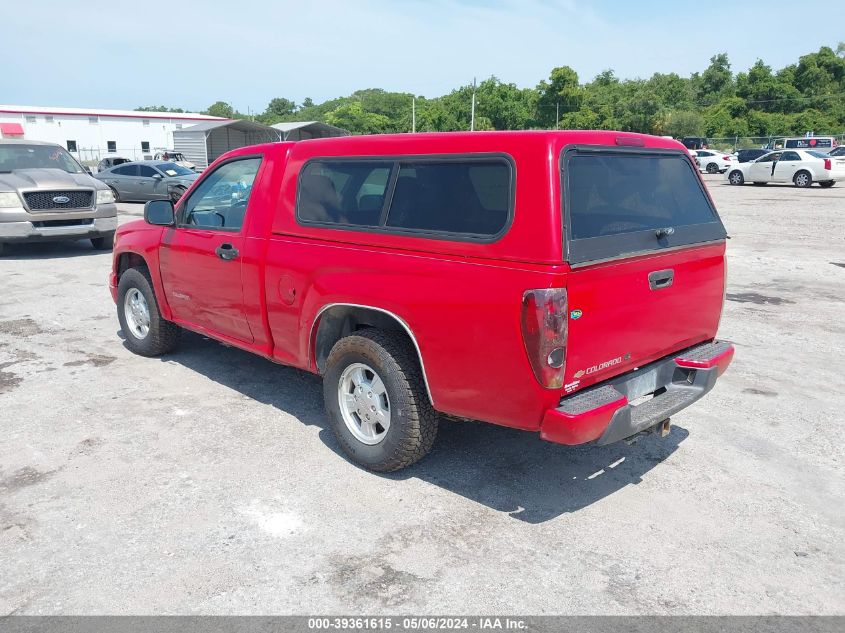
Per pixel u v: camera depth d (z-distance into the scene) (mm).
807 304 8828
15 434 4727
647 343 3805
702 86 108875
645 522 3736
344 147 4242
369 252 3934
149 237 5863
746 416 5219
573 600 3080
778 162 29250
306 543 3482
